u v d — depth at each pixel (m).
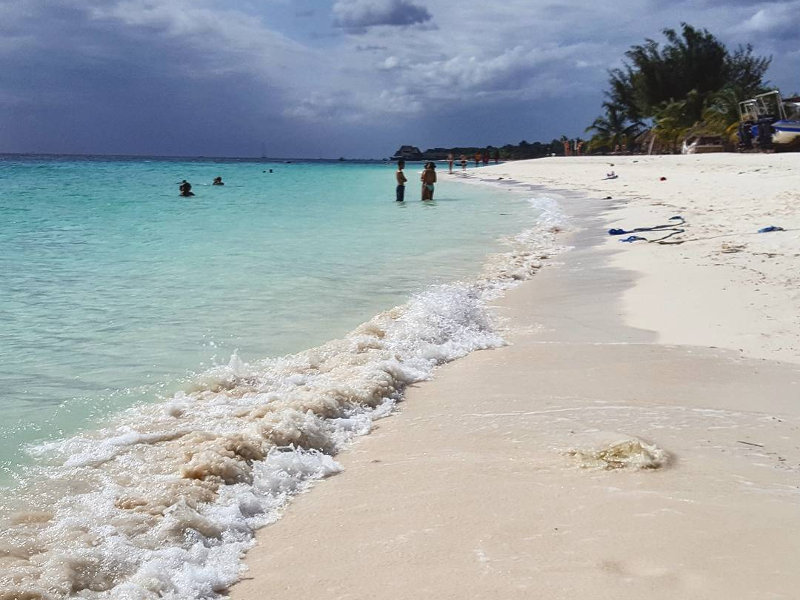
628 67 75.50
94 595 2.73
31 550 3.02
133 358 6.14
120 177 50.00
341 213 21.64
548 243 14.05
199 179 49.28
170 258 11.95
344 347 6.45
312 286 9.59
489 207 23.73
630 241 13.07
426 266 11.34
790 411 4.86
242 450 4.10
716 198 19.55
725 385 5.43
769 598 2.64
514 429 4.61
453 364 6.29
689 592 2.69
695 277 9.20
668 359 6.14
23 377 5.57
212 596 2.79
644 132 75.12
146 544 3.10
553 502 3.51
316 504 3.62
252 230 16.64
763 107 42.09
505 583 2.80
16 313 7.72
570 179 38.44
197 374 5.71
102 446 4.23
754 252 10.52
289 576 2.93
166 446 4.26
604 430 4.52
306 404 4.82
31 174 53.25
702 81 68.44
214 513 3.43
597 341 6.86
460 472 3.94
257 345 6.63
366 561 3.03
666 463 3.95
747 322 7.11
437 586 2.80
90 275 10.20
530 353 6.52
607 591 2.72
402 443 4.46
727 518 3.29
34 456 4.10
